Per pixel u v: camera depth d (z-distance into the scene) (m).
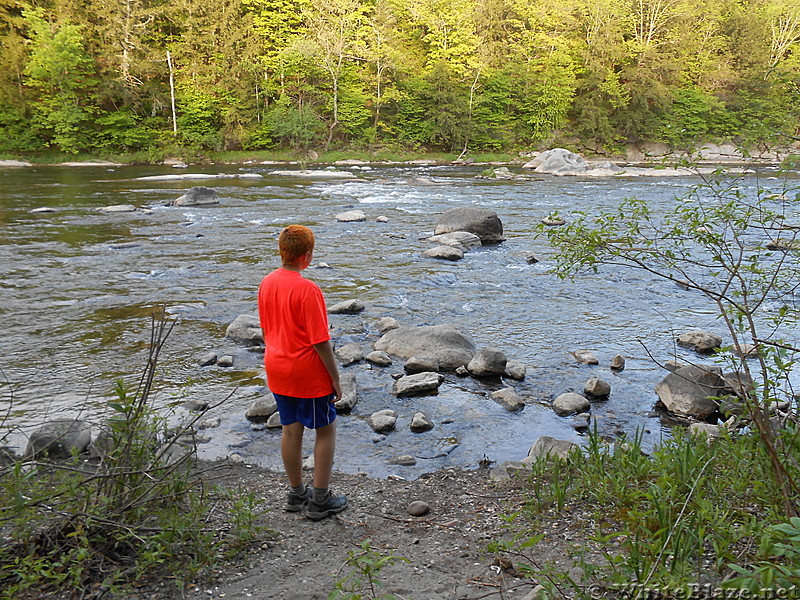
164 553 2.98
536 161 41.72
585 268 12.80
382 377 7.18
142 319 9.12
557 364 7.67
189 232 16.34
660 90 53.72
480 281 11.85
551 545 3.35
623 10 58.84
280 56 47.53
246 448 5.38
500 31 58.44
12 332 8.37
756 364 7.20
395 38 54.41
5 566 2.79
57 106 42.84
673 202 21.09
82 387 6.56
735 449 3.75
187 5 47.38
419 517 3.89
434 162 48.16
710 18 60.53
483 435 5.78
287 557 3.27
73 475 3.39
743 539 3.06
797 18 59.00
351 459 5.27
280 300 3.54
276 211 20.38
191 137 45.25
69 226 16.77
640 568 2.78
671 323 9.28
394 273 12.43
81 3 45.69
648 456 4.89
